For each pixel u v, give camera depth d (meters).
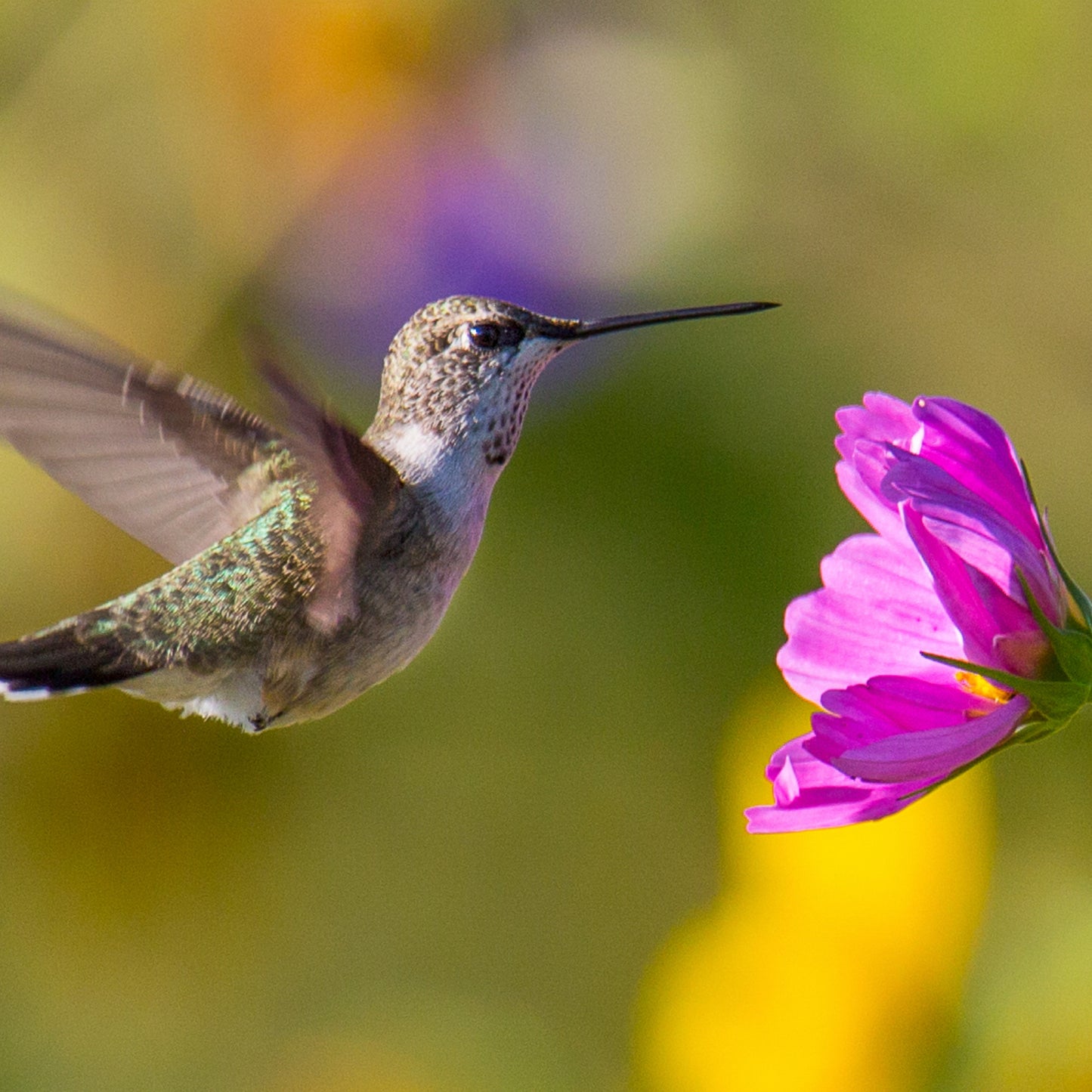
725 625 2.03
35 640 1.96
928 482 1.93
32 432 1.95
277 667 1.96
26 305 1.94
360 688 1.96
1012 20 2.03
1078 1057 1.97
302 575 1.95
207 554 1.96
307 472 1.95
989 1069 1.97
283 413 1.93
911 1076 1.97
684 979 1.98
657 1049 1.99
